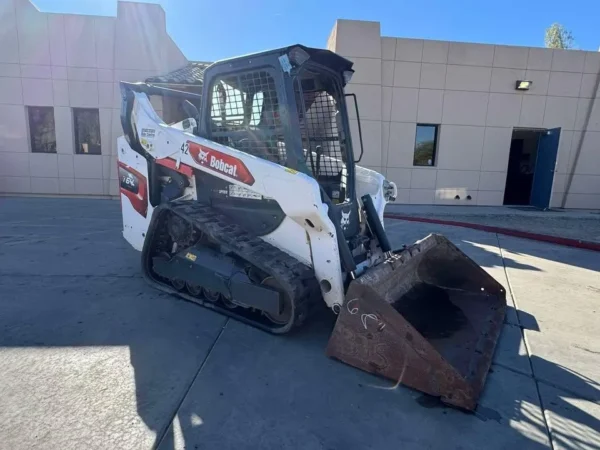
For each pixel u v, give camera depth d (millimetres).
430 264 4090
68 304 3791
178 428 2150
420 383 2543
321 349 3082
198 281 3689
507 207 12523
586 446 2119
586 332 3520
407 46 11633
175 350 2990
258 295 3240
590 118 12266
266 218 3539
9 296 3949
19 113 11820
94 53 11742
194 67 12828
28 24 11461
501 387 2652
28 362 2752
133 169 4434
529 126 12281
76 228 7418
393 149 12148
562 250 6801
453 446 2100
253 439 2096
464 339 3102
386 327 2658
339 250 3213
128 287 4293
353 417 2301
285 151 3242
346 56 11438
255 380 2639
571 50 11930
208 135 3736
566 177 12672
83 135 12211
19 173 12117
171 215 4012
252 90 3422
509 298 4344
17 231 7051
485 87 11992
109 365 2750
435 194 12477
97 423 2156
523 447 2104
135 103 4387
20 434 2049
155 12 11938
